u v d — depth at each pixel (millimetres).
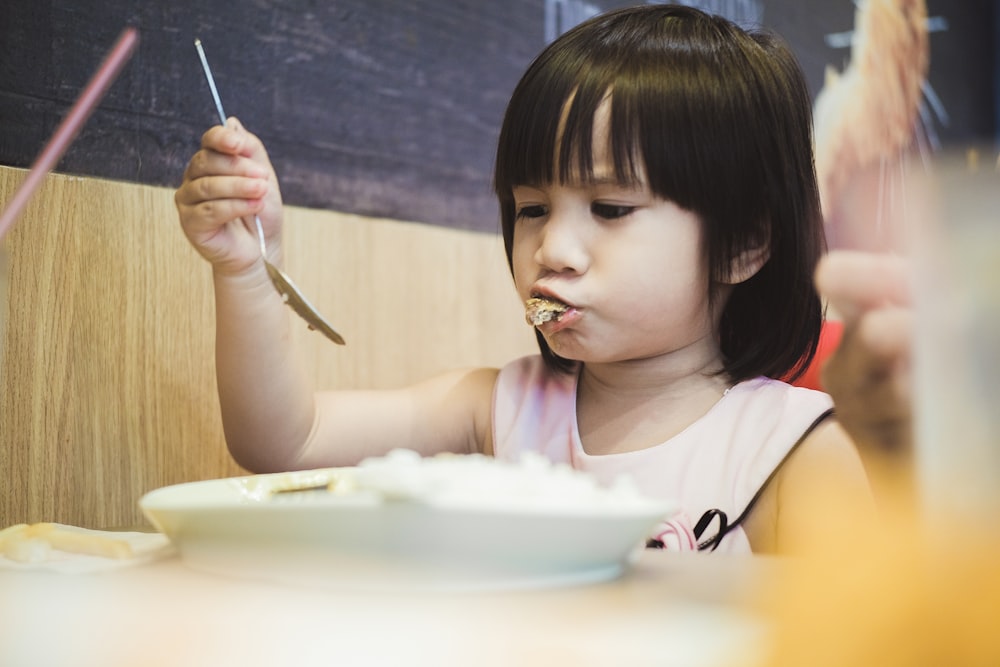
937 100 2678
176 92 1017
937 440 195
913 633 193
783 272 952
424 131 1298
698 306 899
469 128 1372
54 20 923
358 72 1203
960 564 190
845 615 205
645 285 852
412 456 479
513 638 328
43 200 900
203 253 857
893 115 2453
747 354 964
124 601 410
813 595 218
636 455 911
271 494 625
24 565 502
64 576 479
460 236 1332
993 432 191
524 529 417
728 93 885
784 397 912
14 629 380
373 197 1225
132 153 984
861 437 241
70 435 925
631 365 953
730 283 922
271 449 946
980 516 190
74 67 938
